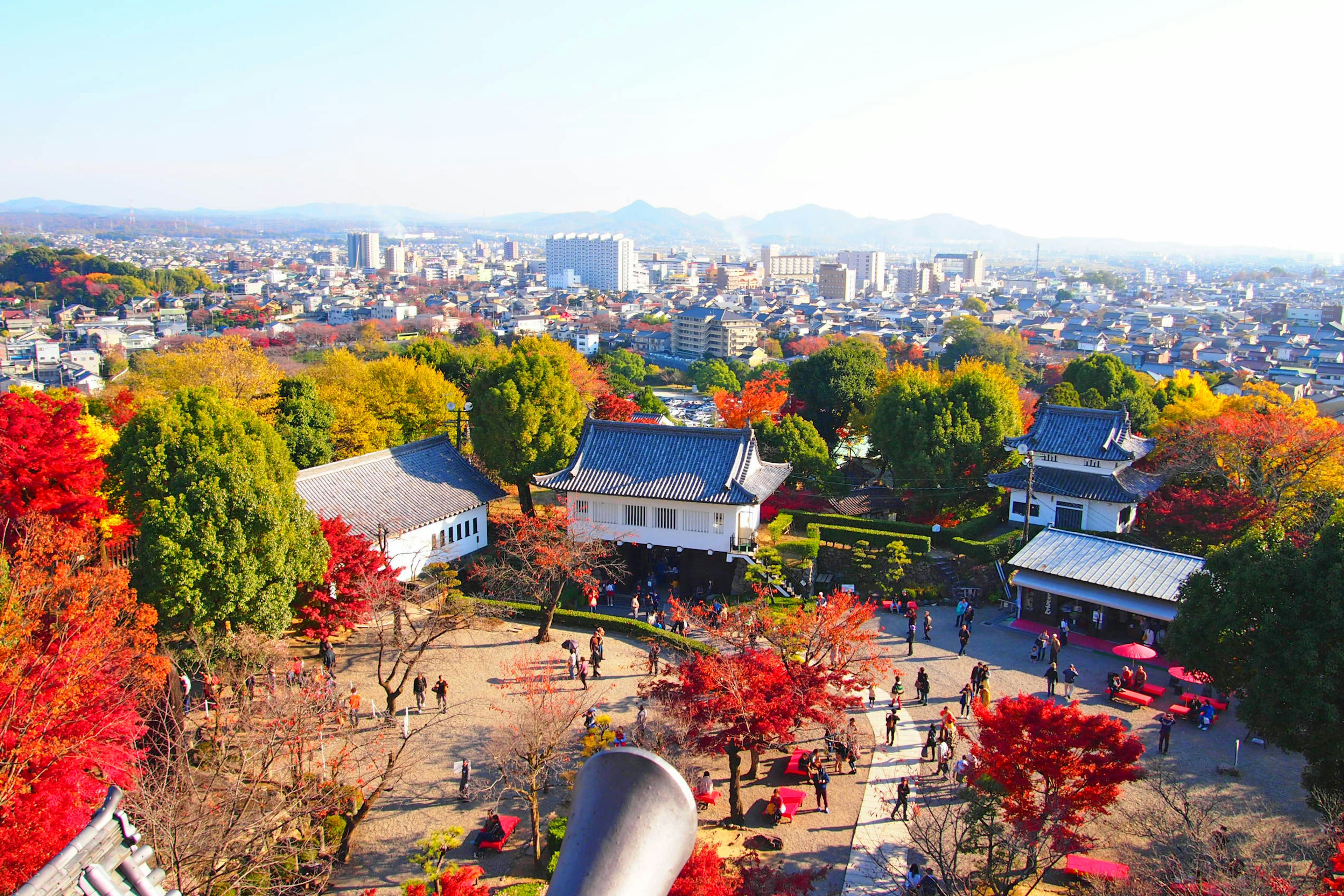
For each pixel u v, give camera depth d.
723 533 59.75
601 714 41.81
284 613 43.28
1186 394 86.94
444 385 81.44
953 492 72.25
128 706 29.75
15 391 61.75
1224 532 58.41
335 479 57.69
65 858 11.09
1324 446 58.94
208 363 73.19
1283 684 34.59
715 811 36.19
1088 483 64.94
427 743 40.25
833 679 39.31
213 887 26.52
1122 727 29.91
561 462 69.81
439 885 27.45
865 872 32.38
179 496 40.72
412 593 48.41
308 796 30.97
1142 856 31.97
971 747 36.88
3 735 23.69
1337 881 25.58
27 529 33.16
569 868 6.09
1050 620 55.34
